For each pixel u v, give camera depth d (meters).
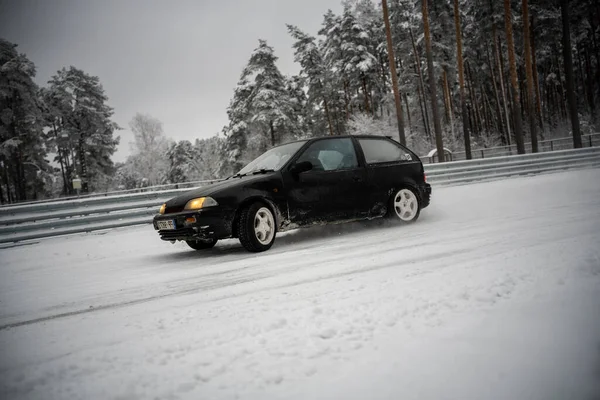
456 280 2.27
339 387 1.20
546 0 30.95
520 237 3.68
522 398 1.05
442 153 19.67
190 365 1.45
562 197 7.54
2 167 34.31
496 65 36.81
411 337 1.54
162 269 4.14
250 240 4.44
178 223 4.45
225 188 4.50
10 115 31.50
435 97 19.72
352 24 34.25
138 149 48.59
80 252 5.77
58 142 36.75
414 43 33.47
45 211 6.57
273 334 1.69
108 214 7.02
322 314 1.91
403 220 5.71
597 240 3.03
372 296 2.13
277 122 31.50
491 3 30.92
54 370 1.49
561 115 35.97
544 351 1.31
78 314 2.54
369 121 29.17
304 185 4.97
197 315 2.14
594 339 1.37
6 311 2.82
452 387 1.14
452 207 7.37
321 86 36.78
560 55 37.44
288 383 1.25
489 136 32.44
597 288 1.90
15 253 5.77
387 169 5.66
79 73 38.00
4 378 1.46
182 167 50.44
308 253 4.09
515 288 2.03
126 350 1.67
